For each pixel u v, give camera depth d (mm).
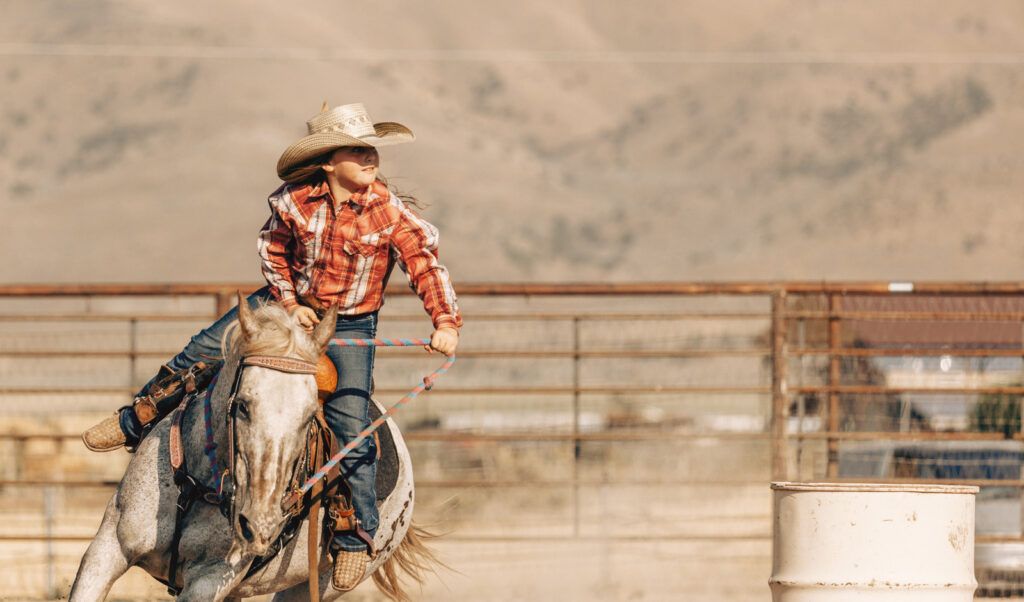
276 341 16828
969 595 21609
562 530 47500
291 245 19734
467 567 40312
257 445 16328
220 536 18141
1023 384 36188
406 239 19625
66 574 38406
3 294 33438
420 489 51781
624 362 110750
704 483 33438
